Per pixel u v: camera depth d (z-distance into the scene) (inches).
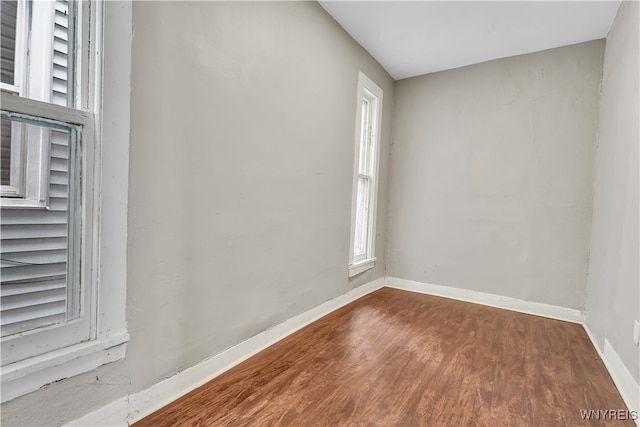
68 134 44.5
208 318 66.2
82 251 46.3
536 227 114.7
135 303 53.0
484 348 84.7
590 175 105.7
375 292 136.0
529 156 115.7
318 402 60.0
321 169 99.0
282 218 84.8
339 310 111.4
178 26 56.8
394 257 145.2
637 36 70.6
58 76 43.8
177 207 58.7
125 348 51.7
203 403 58.7
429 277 136.6
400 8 93.0
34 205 42.1
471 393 64.3
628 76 75.7
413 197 139.9
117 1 47.7
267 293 81.7
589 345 88.4
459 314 111.0
